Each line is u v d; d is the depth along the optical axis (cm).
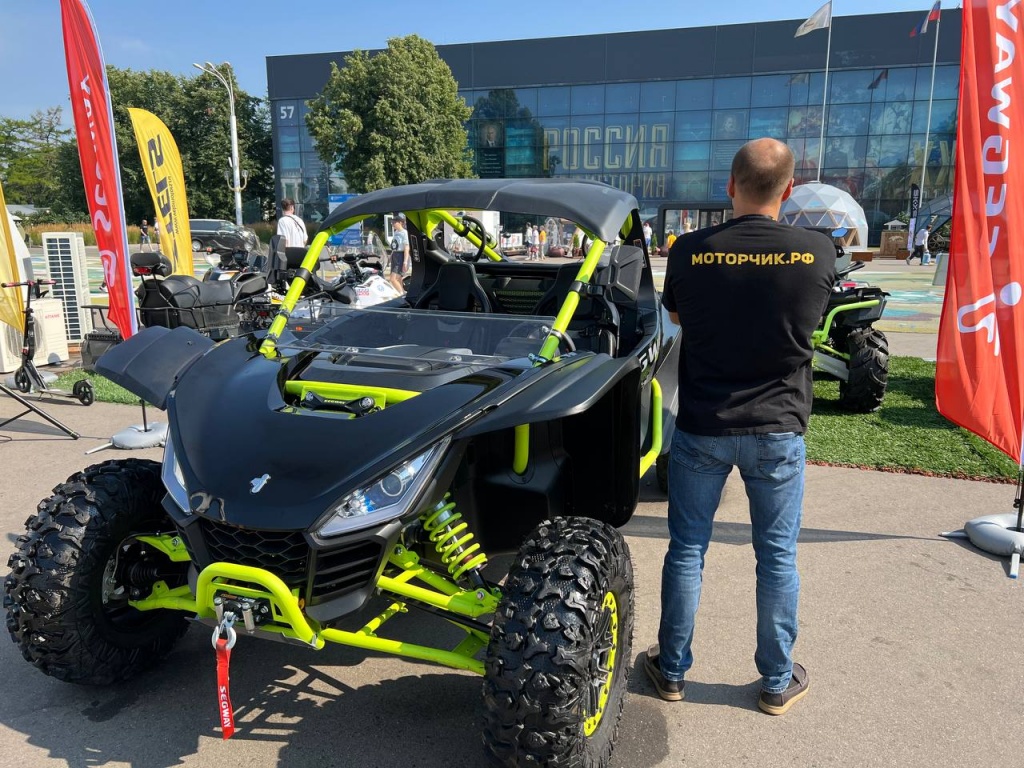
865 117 3622
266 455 236
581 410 240
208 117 5594
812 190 2412
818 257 233
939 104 3531
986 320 389
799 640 321
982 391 394
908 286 1922
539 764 210
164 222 803
